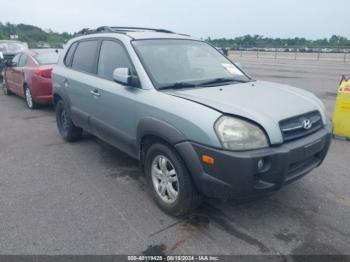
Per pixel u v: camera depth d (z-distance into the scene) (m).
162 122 3.03
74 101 4.86
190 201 3.02
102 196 3.65
